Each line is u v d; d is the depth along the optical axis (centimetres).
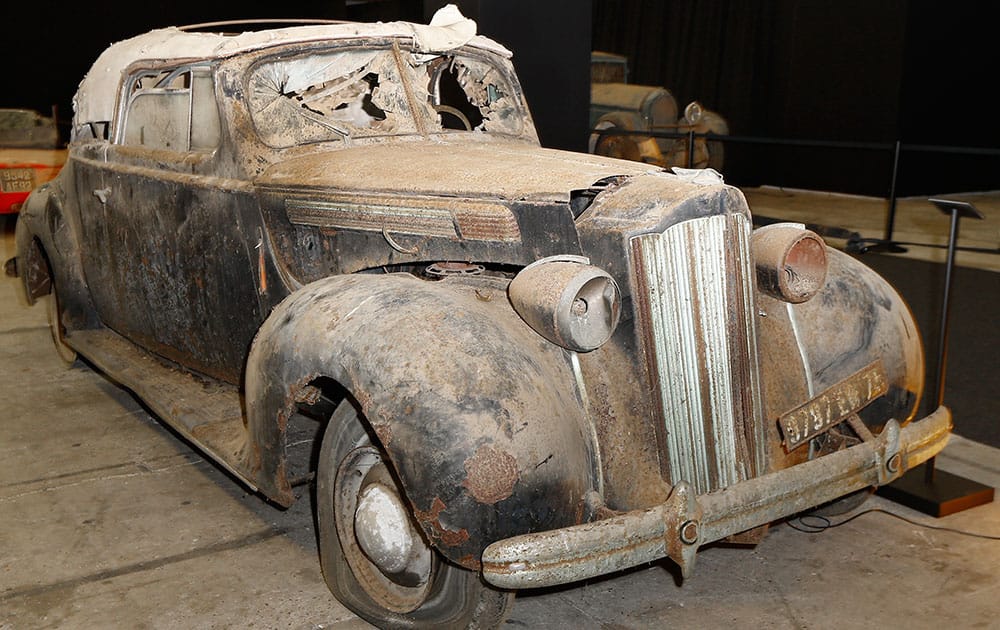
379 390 234
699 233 262
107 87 456
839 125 1173
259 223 350
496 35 595
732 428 275
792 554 326
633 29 1173
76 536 342
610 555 223
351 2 1020
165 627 282
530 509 224
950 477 371
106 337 488
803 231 292
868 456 271
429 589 254
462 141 395
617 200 270
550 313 242
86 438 439
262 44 364
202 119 383
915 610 289
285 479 283
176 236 392
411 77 392
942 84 1147
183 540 339
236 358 377
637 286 259
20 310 683
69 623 285
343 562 278
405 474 225
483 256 291
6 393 503
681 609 292
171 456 418
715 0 1192
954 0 1118
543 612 291
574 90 637
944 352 363
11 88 1075
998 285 682
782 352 302
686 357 266
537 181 284
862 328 313
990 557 322
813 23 1165
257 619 287
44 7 1047
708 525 237
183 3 1016
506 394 230
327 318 261
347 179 323
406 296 258
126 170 419
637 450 265
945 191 1200
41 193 525
